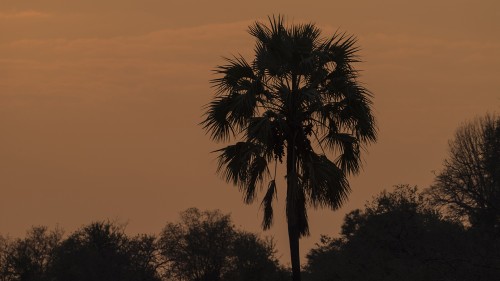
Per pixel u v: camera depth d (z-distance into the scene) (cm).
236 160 8356
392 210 9238
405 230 8925
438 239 8538
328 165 8169
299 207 8156
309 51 8419
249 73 8619
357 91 8406
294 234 8094
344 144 8456
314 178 8081
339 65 8494
